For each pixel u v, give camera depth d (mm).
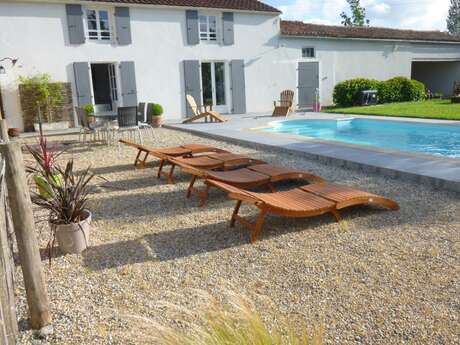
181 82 16500
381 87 19375
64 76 14273
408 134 11789
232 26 17172
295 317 2633
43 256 3764
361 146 8227
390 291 2914
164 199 5551
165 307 2793
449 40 23734
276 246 3818
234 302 2182
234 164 6531
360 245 3744
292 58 19016
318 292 2949
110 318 2705
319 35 19203
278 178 5383
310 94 19781
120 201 5504
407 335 2410
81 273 3389
